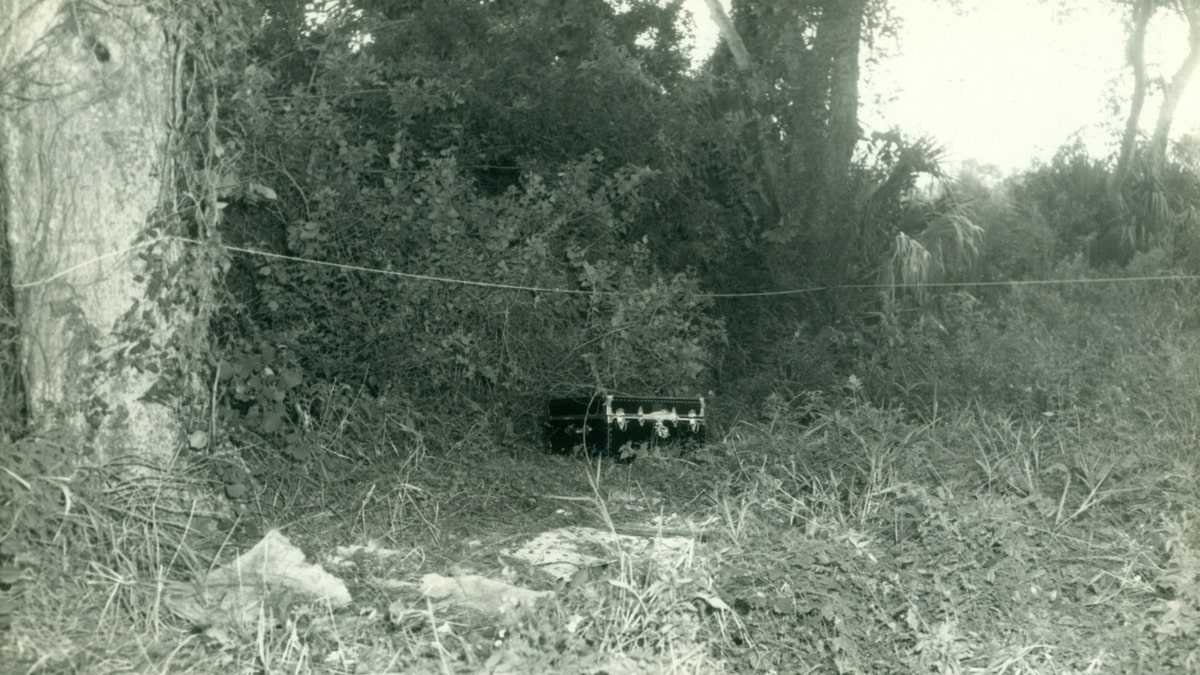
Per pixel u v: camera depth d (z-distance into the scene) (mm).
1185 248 17734
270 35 10078
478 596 5406
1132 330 12898
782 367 11961
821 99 13953
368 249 8797
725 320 12641
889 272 13586
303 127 8969
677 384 10328
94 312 5699
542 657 4422
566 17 12352
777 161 13984
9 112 5598
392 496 7109
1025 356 11258
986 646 5125
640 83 12320
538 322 9648
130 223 5781
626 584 4980
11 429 5465
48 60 5598
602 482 8148
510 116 11078
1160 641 5121
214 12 6309
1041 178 19266
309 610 4898
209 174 6215
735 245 13242
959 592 5398
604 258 10758
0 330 5680
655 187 11703
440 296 9062
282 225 8688
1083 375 10664
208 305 6246
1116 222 18531
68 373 5637
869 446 7527
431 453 8336
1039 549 5996
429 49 11383
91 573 4875
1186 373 10211
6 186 5648
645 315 10328
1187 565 5637
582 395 9359
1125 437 8141
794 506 6645
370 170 9414
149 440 5840
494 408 9242
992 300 15109
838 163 14039
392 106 10141
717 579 5137
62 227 5645
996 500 6461
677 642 4750
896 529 6199
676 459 8422
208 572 5168
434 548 6414
